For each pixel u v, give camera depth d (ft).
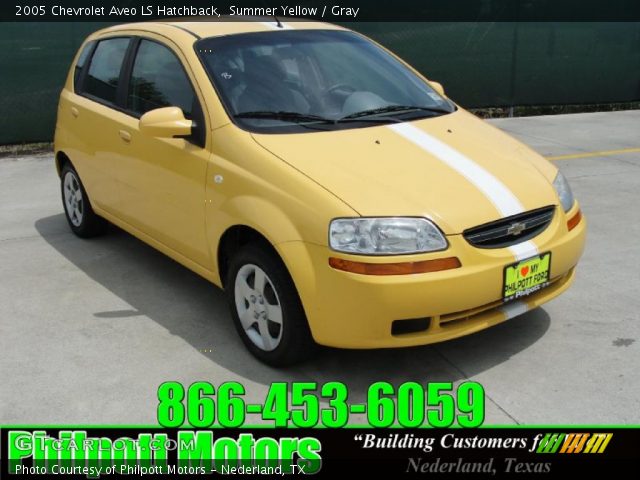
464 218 11.07
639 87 36.70
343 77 14.43
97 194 17.01
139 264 17.03
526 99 34.96
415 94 14.88
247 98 13.29
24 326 14.11
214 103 13.15
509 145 13.55
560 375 12.03
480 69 33.81
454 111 14.84
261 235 12.10
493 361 12.50
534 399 11.43
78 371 12.48
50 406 11.51
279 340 11.98
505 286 11.27
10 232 19.36
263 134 12.62
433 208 11.04
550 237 11.89
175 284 15.90
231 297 12.92
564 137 29.89
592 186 22.50
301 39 14.99
